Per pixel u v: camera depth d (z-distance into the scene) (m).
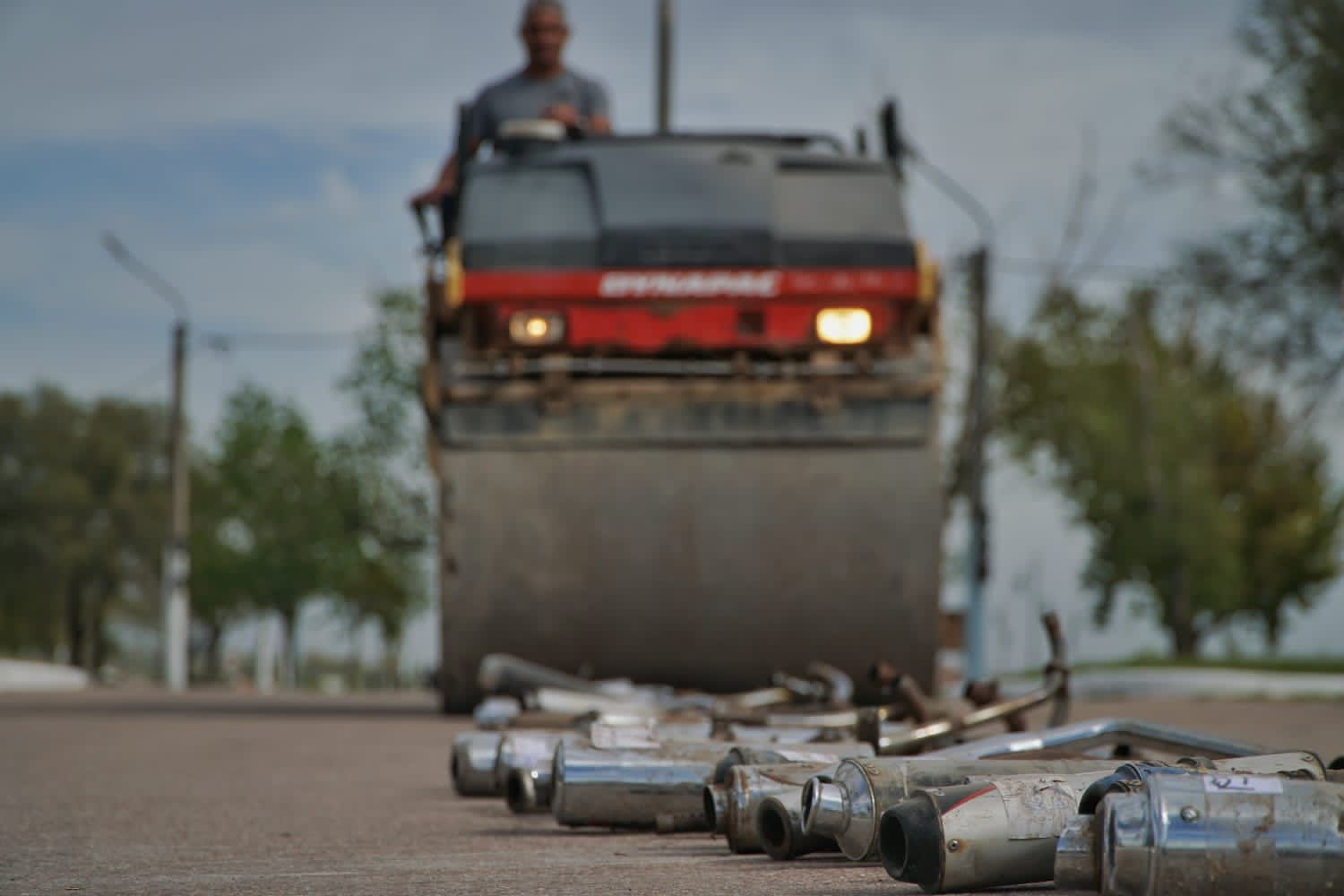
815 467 11.97
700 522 11.99
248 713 19.45
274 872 4.20
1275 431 59.28
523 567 12.10
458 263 12.16
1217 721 14.07
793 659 12.35
